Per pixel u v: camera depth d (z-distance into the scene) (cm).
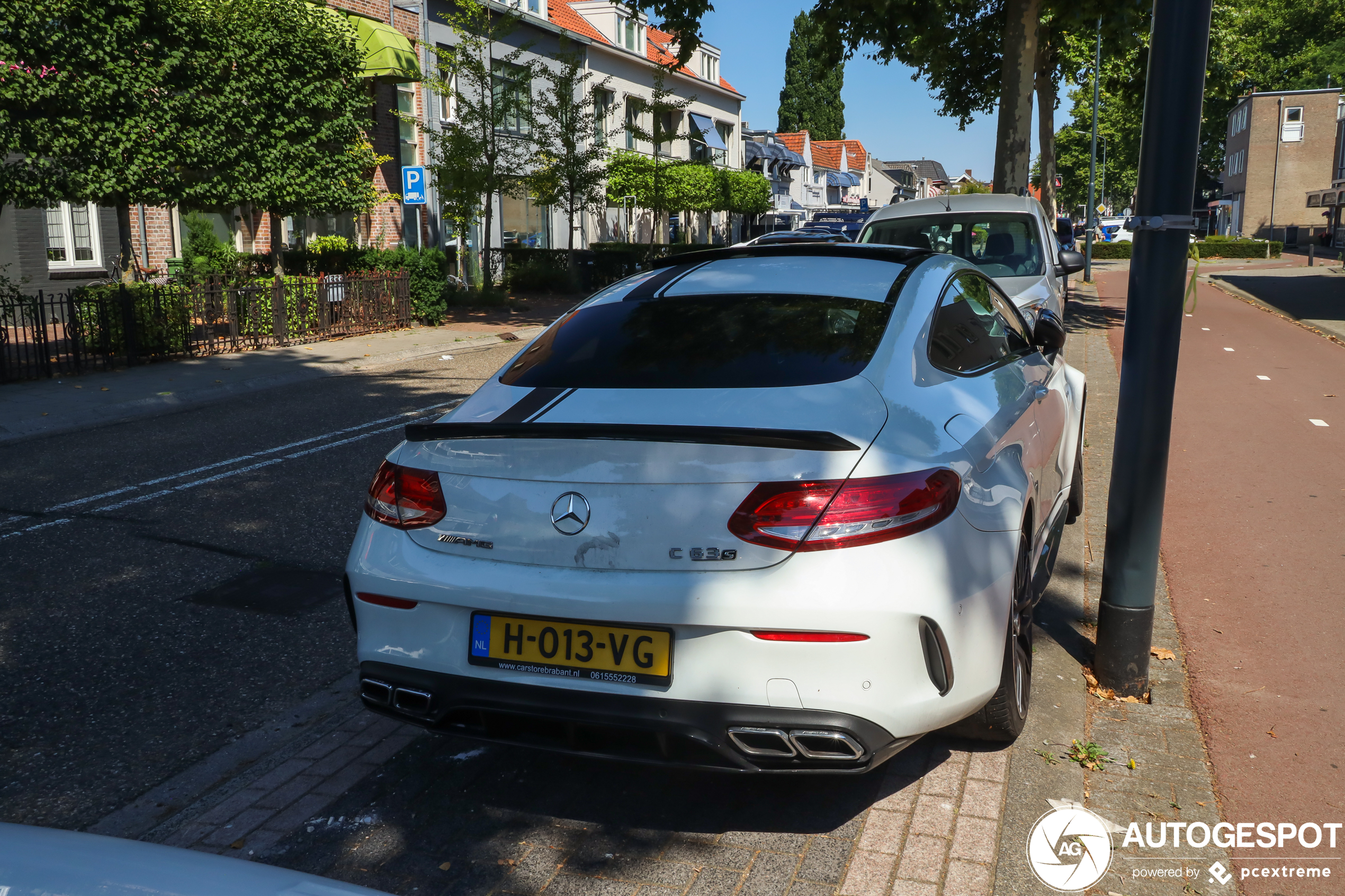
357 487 705
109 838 148
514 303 2392
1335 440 825
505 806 311
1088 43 3250
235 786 324
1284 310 2045
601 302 371
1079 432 565
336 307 1669
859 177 8944
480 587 269
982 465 296
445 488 281
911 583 254
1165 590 496
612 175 3262
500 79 2484
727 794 314
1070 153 6281
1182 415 947
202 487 712
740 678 253
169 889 132
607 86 3638
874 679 252
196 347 1413
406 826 301
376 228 2359
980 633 278
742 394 287
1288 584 500
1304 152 6969
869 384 292
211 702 393
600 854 285
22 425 925
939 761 327
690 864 279
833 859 278
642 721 258
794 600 248
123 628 464
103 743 362
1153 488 365
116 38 1321
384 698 289
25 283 1317
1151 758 332
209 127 1429
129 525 622
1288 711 368
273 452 827
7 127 1235
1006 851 279
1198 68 347
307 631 461
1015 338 443
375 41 2130
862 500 253
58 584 521
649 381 303
